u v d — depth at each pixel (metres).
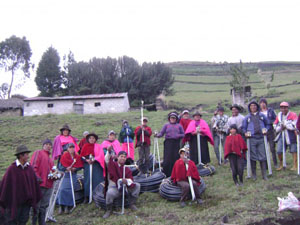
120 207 6.89
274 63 79.00
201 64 93.75
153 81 41.72
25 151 5.36
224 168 9.41
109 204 6.64
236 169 7.52
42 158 6.27
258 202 6.12
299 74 62.78
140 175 8.39
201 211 6.14
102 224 6.09
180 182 6.82
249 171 7.92
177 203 6.86
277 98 30.88
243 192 6.90
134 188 6.93
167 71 44.19
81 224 6.29
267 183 7.25
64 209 7.23
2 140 17.67
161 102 40.12
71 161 7.63
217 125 9.88
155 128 19.91
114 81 42.34
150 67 43.66
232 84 28.27
